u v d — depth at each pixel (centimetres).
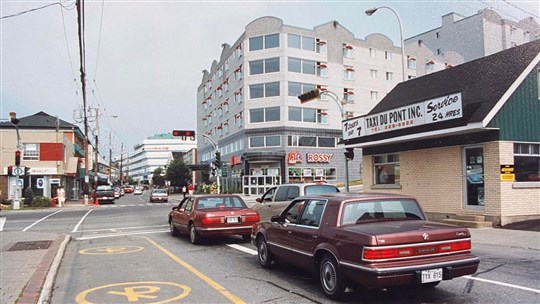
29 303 652
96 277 857
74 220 2336
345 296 660
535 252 1009
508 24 5800
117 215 2673
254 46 5278
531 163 1518
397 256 578
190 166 6028
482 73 1698
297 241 749
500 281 735
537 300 625
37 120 5653
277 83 5144
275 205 1385
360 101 5600
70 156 5366
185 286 759
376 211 673
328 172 5247
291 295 681
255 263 962
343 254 617
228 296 685
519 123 1483
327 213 688
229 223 1259
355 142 2017
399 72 5966
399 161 1886
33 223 2180
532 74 1533
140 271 902
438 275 586
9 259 1042
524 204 1477
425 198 1731
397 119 1758
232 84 5853
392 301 632
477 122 1406
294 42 5212
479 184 1528
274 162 5062
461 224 1516
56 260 1033
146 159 17012
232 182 5681
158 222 2122
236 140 5591
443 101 1522
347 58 5559
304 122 5175
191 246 1252
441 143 1658
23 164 4434
